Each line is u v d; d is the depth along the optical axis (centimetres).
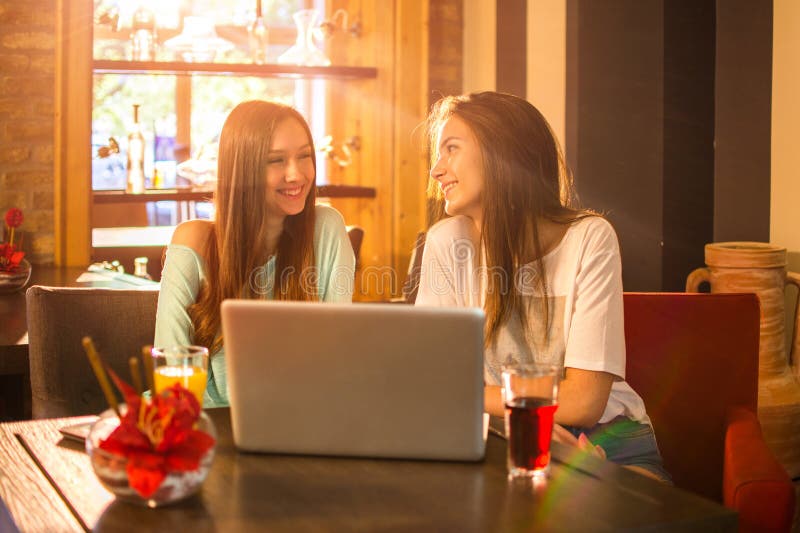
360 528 117
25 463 142
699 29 354
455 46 457
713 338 218
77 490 131
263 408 143
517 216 202
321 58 446
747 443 183
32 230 393
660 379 217
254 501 126
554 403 136
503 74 427
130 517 121
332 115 486
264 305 139
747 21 322
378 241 460
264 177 212
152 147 475
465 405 139
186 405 126
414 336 137
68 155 392
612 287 196
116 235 463
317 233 231
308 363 140
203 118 489
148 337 227
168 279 212
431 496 128
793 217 310
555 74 393
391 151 450
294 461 142
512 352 202
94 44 451
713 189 360
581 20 374
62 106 390
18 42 385
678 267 358
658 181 355
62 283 343
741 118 326
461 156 206
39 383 220
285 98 504
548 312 201
